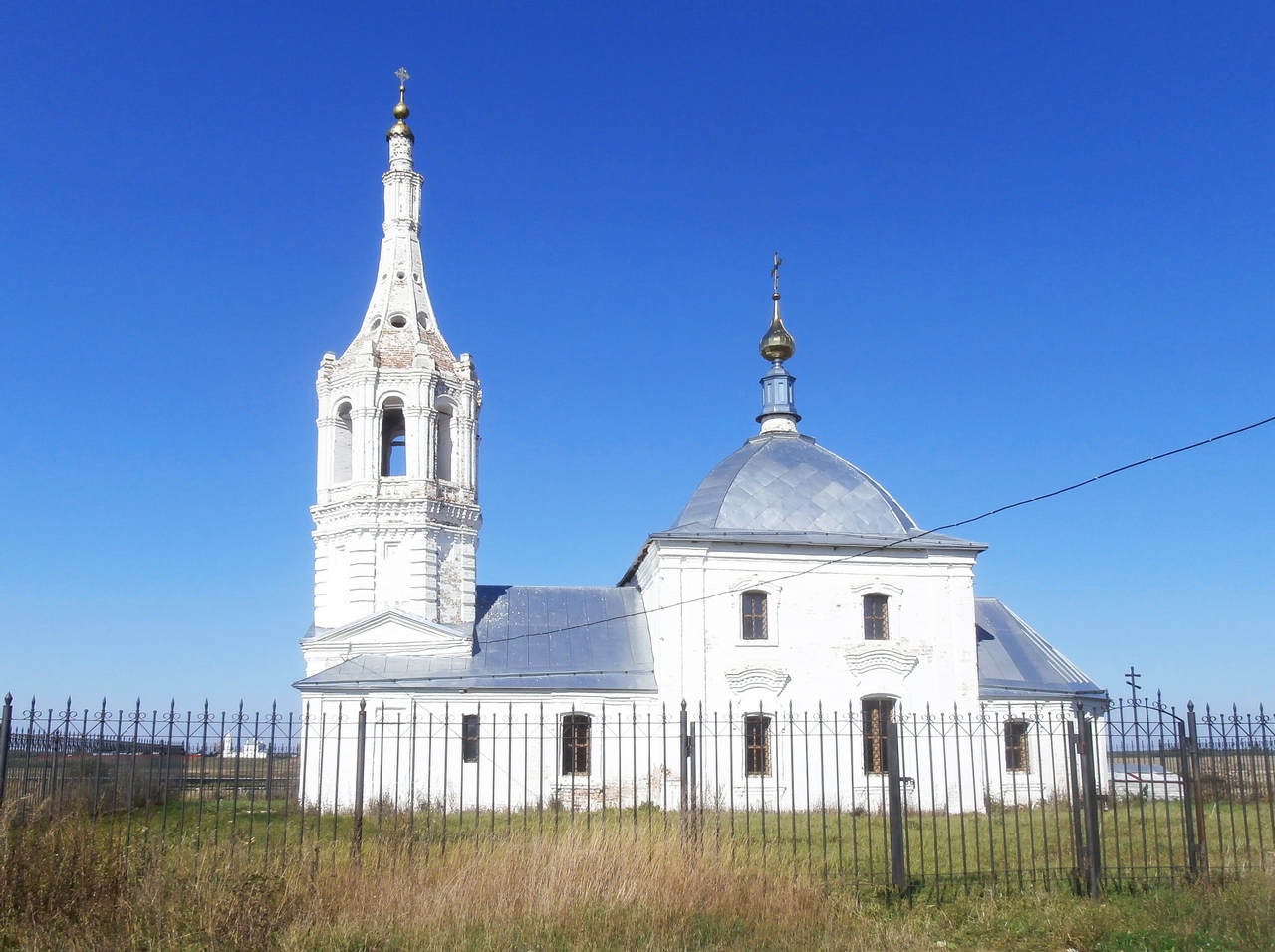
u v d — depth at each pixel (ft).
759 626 123.95
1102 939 51.01
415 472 129.29
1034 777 125.70
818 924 51.44
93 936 45.83
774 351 149.28
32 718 56.29
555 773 112.78
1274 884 55.98
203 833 70.59
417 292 137.90
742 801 117.60
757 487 131.13
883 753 121.70
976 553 127.65
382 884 53.11
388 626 126.21
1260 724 63.46
